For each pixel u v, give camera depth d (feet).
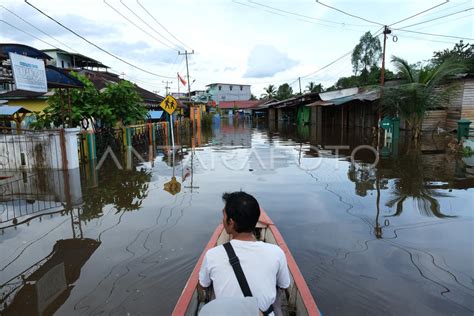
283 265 7.24
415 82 55.47
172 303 11.35
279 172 32.55
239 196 7.48
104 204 22.39
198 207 21.44
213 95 254.27
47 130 32.63
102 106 44.68
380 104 58.59
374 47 124.16
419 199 22.57
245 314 5.89
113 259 14.43
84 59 109.19
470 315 10.66
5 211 21.20
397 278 12.73
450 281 12.51
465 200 22.17
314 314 8.13
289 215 19.58
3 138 32.83
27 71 24.39
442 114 62.80
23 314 10.89
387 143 52.85
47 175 31.32
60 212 20.89
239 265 6.79
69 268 13.71
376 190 25.04
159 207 21.58
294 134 78.13
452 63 53.06
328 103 76.33
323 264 13.80
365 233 16.88
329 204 21.65
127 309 11.07
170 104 46.80
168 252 14.99
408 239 16.12
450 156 40.06
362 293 11.82
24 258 14.65
